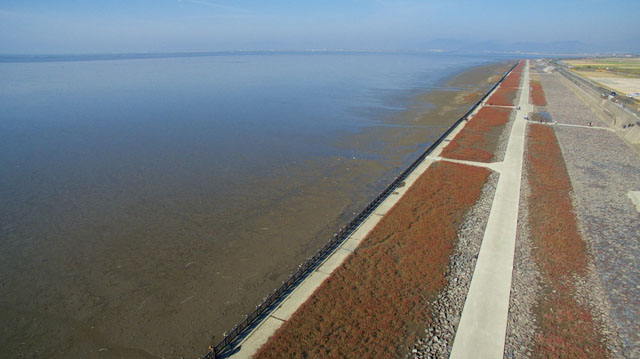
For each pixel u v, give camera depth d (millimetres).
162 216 35188
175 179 43812
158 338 21531
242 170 46750
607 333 20906
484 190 39750
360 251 28828
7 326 22484
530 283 25000
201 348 20750
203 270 27562
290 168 47562
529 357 19391
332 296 23766
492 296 23812
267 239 31500
